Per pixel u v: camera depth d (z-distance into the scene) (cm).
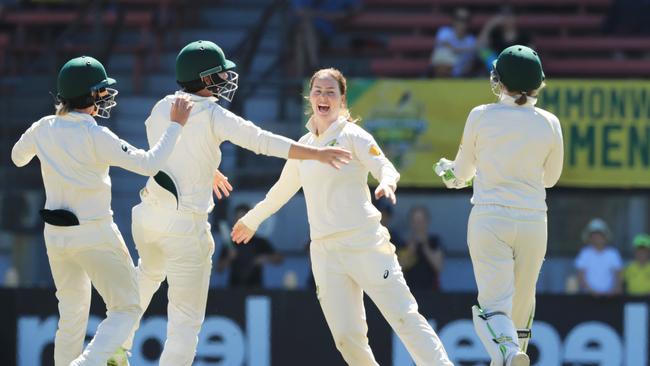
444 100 4366
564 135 4359
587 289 4141
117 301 2314
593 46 5475
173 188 2284
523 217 2256
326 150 2219
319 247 2364
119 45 5319
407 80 4372
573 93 4350
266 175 4538
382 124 4384
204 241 2322
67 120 2264
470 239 2302
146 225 2317
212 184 2344
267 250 4234
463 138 2319
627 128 4344
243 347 3484
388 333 3428
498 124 2261
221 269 4169
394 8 5803
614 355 3484
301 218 4581
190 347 2322
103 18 5453
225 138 2278
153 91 5138
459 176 2350
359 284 2345
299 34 4912
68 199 2262
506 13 5222
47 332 3544
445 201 4562
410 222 4350
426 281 4109
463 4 5806
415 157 4378
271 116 4856
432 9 5816
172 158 2291
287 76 4997
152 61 5262
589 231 4178
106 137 2236
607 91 4347
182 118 2236
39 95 4881
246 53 4728
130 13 5416
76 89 2252
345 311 2347
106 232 2286
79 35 5478
